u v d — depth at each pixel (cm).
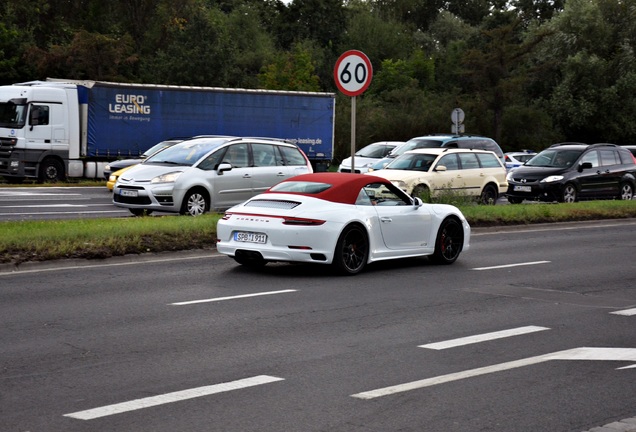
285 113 4641
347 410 748
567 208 2786
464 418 731
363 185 1570
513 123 7288
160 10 7556
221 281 1436
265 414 734
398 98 6869
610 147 3488
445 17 10894
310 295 1326
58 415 722
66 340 997
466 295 1364
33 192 3406
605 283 1521
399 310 1225
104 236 1711
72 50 6191
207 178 2316
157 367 884
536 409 761
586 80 7762
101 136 4162
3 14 6969
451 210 1711
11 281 1391
